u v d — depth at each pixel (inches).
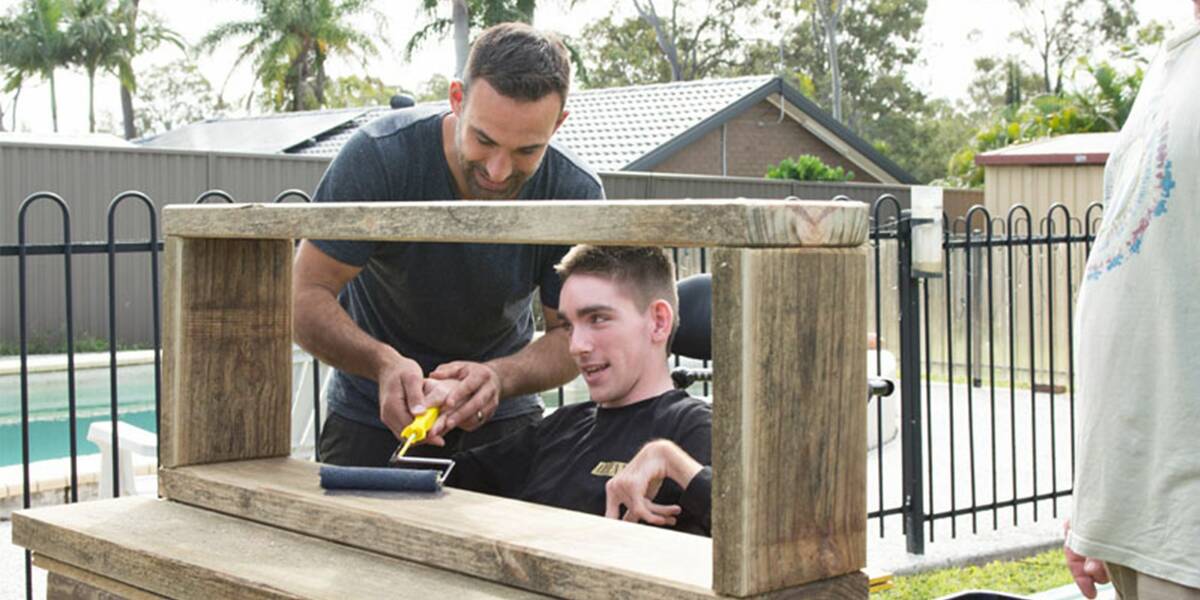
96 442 219.6
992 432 215.9
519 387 85.6
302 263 88.6
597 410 84.4
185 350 65.9
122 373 429.1
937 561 197.5
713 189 650.8
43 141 524.4
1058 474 268.7
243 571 50.9
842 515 44.2
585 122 845.2
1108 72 759.1
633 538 48.3
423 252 90.5
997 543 208.2
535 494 83.7
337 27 1350.9
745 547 41.3
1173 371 63.8
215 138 864.3
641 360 81.5
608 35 1601.9
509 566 47.4
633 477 63.0
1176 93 64.7
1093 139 451.2
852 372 44.1
